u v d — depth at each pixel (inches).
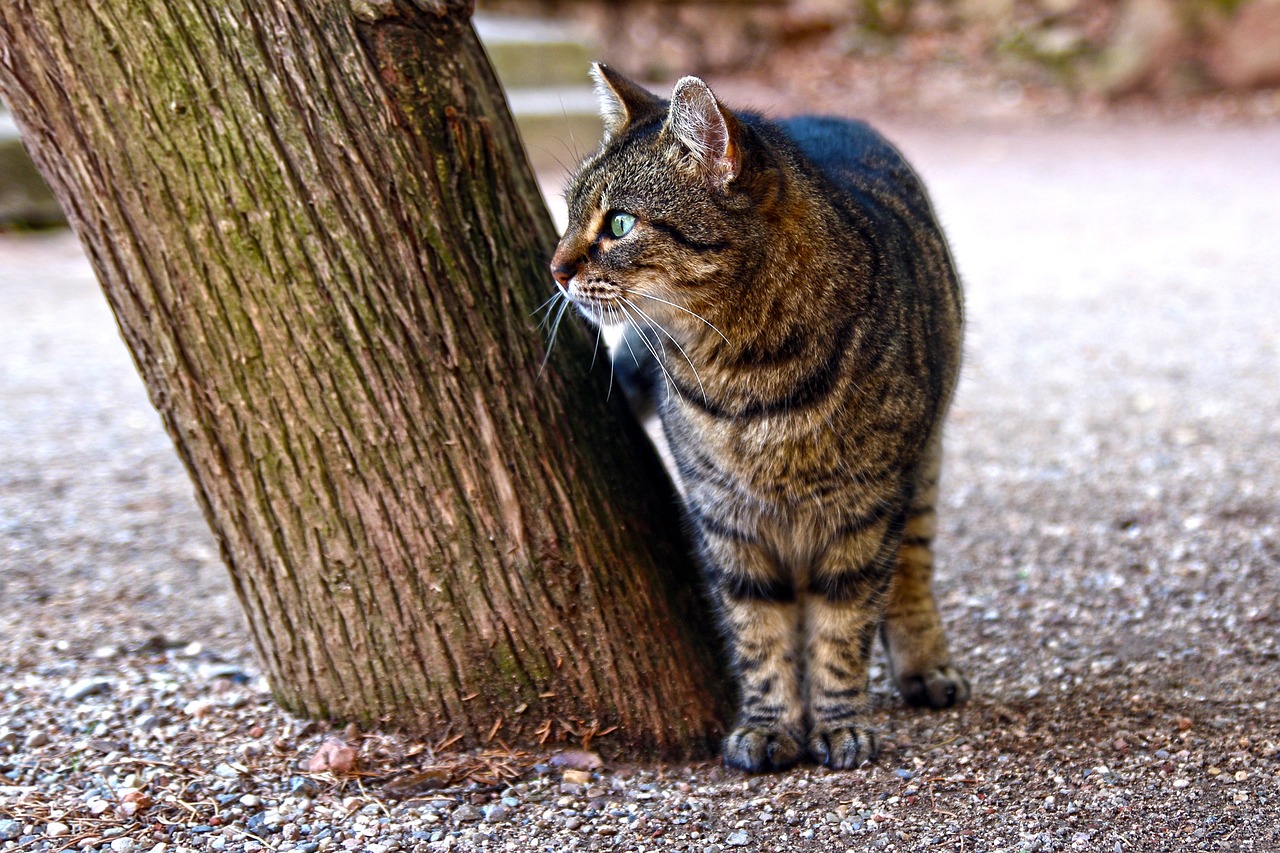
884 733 130.3
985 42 621.9
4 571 175.9
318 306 104.4
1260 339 284.5
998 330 311.7
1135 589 165.9
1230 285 333.7
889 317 117.6
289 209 101.7
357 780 114.1
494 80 123.0
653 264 114.7
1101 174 484.1
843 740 122.2
